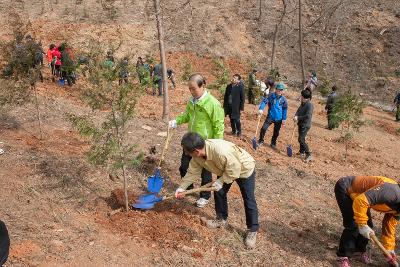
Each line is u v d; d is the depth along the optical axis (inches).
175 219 245.8
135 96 234.2
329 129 631.2
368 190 207.9
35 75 329.4
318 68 1129.4
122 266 200.5
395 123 781.3
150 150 340.5
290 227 263.0
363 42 1193.4
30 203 241.8
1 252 116.2
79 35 986.7
